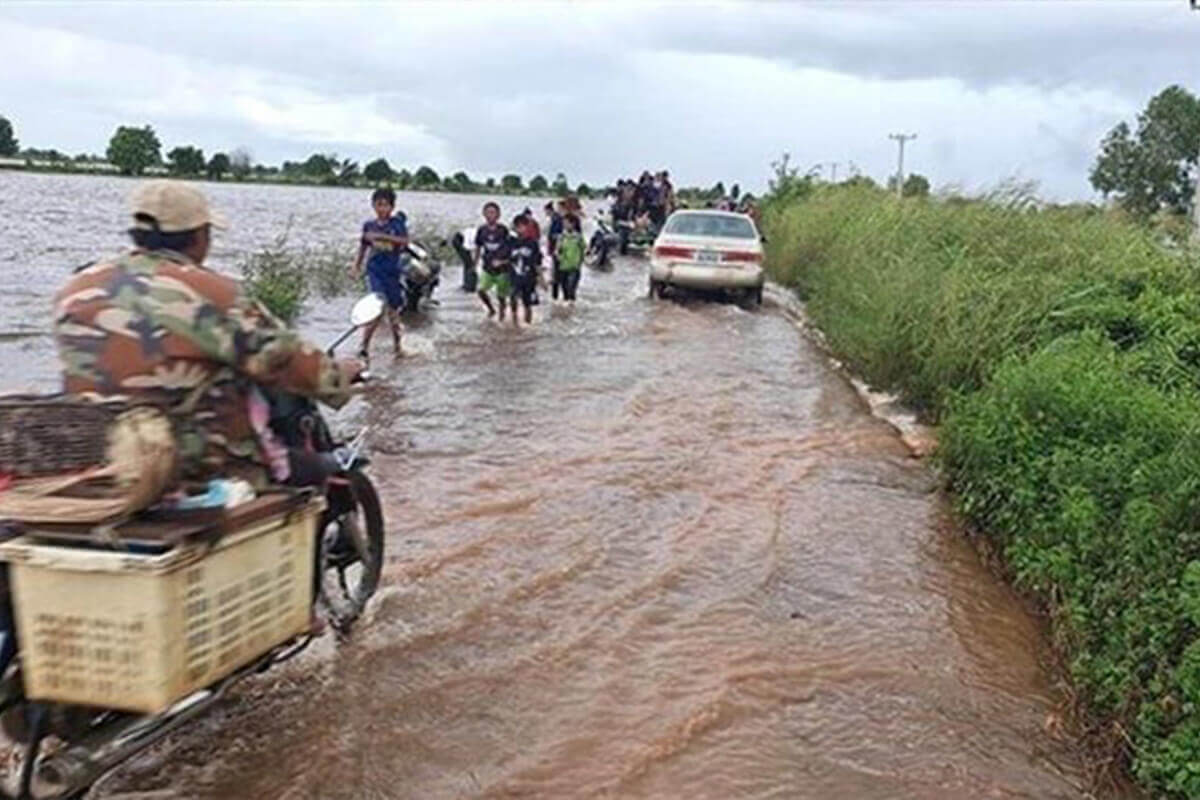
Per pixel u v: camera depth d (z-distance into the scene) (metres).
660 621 6.08
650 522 7.69
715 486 8.61
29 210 43.12
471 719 4.99
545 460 9.11
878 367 12.08
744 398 11.91
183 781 4.46
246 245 30.03
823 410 11.45
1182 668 4.62
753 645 5.83
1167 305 9.98
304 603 4.34
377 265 13.54
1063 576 5.99
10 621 3.74
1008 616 6.39
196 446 4.01
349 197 86.50
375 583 5.89
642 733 4.91
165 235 4.05
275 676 5.29
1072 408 7.56
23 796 3.80
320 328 16.16
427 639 5.74
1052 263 12.44
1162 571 5.29
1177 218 15.97
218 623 3.85
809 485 8.77
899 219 17.78
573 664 5.54
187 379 4.00
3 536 3.69
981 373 10.41
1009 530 7.10
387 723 4.93
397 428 9.99
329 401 4.47
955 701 5.36
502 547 7.06
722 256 19.94
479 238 16.94
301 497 4.28
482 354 14.11
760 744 4.88
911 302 12.05
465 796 4.43
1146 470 6.14
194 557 3.70
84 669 3.65
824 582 6.76
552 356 14.10
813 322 17.45
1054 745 5.02
